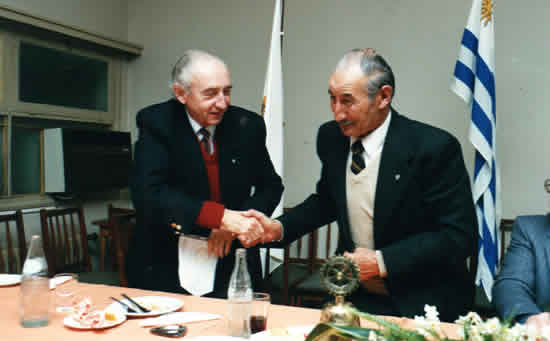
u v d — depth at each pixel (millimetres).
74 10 4051
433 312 802
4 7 3328
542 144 3260
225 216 1636
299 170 3947
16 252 3566
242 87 4188
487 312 2629
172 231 1789
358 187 1594
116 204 4512
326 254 3641
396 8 3623
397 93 3641
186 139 1795
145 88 4617
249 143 1901
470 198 1535
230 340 1115
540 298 1446
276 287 3006
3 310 1411
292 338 1152
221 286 1798
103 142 4141
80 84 4203
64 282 1643
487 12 2877
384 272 1468
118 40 4301
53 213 3295
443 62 3510
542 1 3225
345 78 1424
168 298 1511
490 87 2863
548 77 3229
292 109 3955
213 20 4293
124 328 1268
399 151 1521
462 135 3473
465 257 1511
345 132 1521
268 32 4086
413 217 1549
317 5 3857
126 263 1884
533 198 3291
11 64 3584
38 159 3883
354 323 1075
